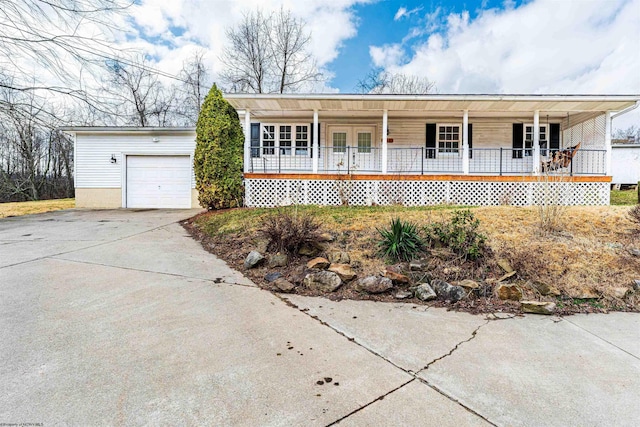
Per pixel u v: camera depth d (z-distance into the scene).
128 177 12.48
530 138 11.55
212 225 7.39
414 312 3.50
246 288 4.07
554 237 5.22
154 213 10.58
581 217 6.34
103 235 6.90
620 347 2.79
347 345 2.73
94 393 2.03
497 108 9.88
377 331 3.01
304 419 1.83
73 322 3.02
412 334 2.97
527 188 9.73
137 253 5.46
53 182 21.73
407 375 2.30
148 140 12.41
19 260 4.99
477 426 1.80
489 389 2.15
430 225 5.37
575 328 3.16
